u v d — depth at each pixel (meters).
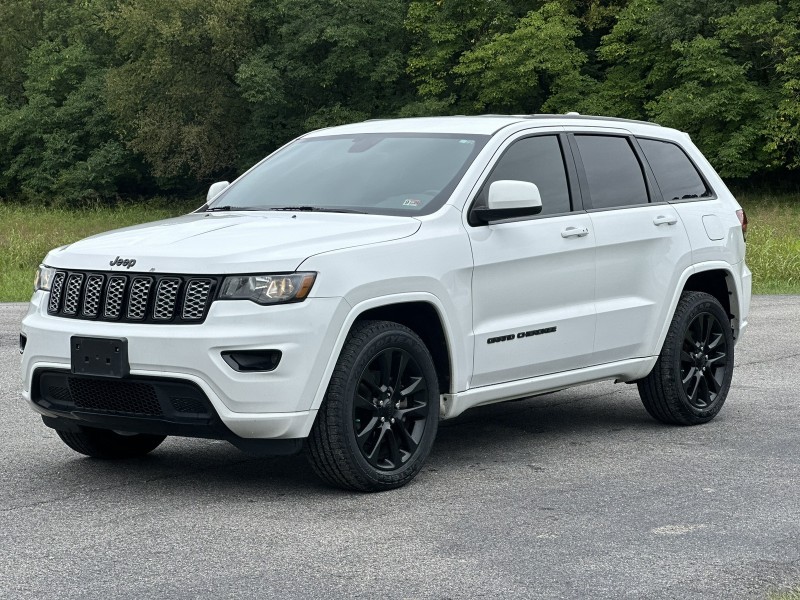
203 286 5.24
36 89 62.97
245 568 4.35
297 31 54.84
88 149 61.75
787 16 48.53
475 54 51.75
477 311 6.02
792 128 47.38
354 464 5.45
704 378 7.47
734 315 7.86
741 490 5.64
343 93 57.94
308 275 5.27
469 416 7.81
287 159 6.88
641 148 7.37
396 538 4.78
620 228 6.85
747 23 47.88
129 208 59.88
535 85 52.31
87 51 63.59
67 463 6.36
